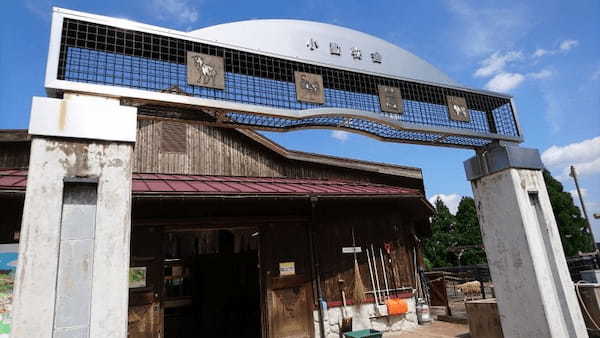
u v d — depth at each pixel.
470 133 3.96
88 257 2.30
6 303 5.94
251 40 3.24
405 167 12.24
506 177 3.96
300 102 3.30
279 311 7.93
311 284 8.38
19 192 5.83
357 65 3.67
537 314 3.59
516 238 3.81
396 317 8.93
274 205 8.52
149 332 6.80
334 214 9.07
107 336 2.20
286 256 8.33
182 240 13.63
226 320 11.69
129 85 2.74
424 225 13.03
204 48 3.05
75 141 2.39
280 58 3.29
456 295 15.12
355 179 11.69
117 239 2.35
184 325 12.52
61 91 2.48
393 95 3.76
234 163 10.55
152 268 7.12
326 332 8.14
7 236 6.23
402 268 9.41
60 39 2.52
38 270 2.12
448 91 4.15
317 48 3.54
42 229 2.18
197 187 7.68
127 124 2.55
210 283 12.18
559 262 3.79
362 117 3.43
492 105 4.45
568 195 25.00
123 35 2.79
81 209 2.37
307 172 11.32
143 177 8.59
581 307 5.98
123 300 2.27
